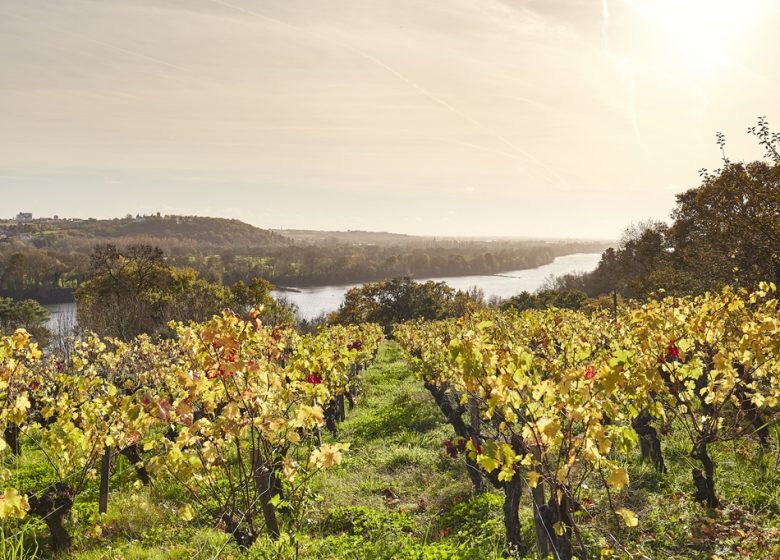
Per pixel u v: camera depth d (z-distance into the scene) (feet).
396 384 90.74
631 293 229.66
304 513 31.55
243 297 229.45
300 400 27.30
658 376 25.23
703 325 29.12
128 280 214.48
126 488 40.04
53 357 59.77
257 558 24.07
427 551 25.39
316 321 266.98
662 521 25.46
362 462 46.19
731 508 26.27
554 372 23.97
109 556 27.91
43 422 50.34
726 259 106.22
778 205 92.89
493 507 30.55
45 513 29.68
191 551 27.30
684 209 164.14
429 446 49.29
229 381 22.95
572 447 18.03
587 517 26.61
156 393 41.55
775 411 36.81
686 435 36.88
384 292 275.39
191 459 22.15
